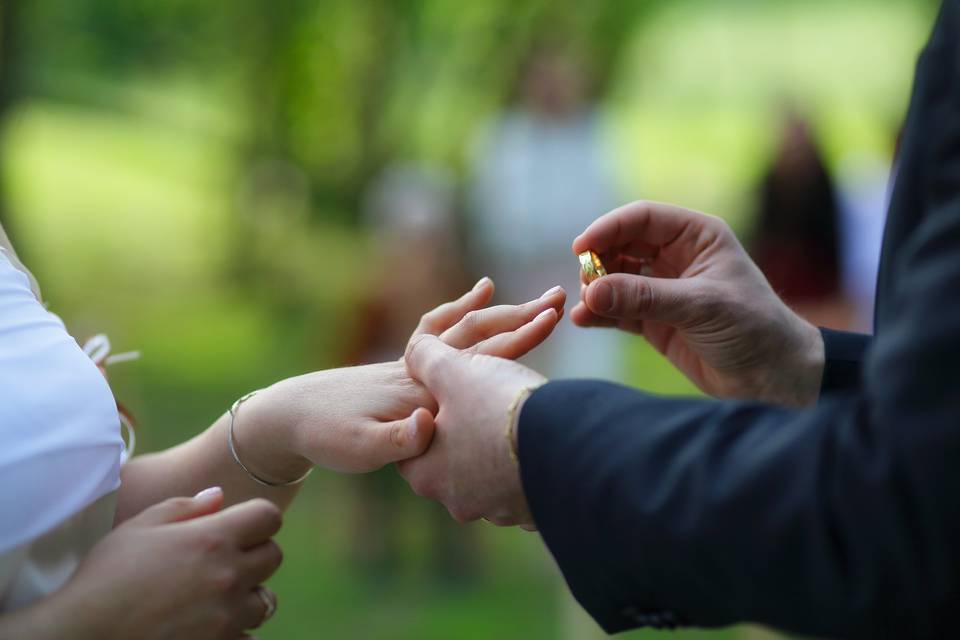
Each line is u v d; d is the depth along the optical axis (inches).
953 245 35.7
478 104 468.1
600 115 190.1
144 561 44.6
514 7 456.1
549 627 159.0
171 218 566.9
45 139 637.9
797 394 60.8
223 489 56.8
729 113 736.3
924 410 34.6
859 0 807.1
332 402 53.8
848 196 187.9
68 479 46.0
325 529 196.9
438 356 49.4
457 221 175.3
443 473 47.9
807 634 38.1
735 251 61.8
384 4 481.4
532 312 57.1
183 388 307.0
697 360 64.8
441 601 172.7
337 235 507.2
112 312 394.0
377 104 488.7
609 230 62.0
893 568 35.3
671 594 40.3
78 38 533.0
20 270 53.2
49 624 43.1
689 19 784.3
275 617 163.3
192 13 518.6
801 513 36.9
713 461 39.4
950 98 38.2
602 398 43.4
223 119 627.5
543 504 42.7
